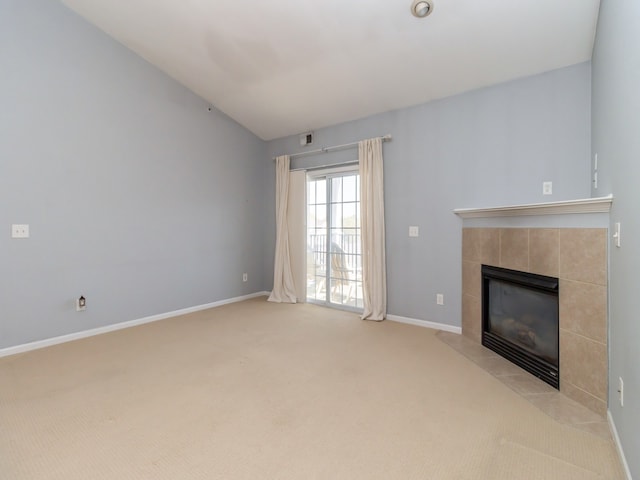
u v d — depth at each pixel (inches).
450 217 136.7
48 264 120.6
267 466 59.1
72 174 126.3
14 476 56.3
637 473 51.3
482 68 118.2
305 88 150.5
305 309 175.5
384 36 112.7
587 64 106.1
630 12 55.5
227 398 83.0
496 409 78.2
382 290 153.9
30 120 115.8
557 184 111.7
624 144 60.8
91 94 131.0
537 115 115.3
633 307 55.2
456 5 95.7
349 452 62.9
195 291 171.3
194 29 126.1
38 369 99.7
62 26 122.6
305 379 93.7
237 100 170.2
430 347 119.3
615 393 67.9
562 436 67.9
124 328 141.3
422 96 139.6
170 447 64.3
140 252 147.9
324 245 185.9
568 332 84.8
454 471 57.9
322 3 104.7
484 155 127.2
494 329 118.3
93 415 75.2
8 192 111.6
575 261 83.3
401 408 78.5
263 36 123.1
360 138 165.3
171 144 159.0
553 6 90.8
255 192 204.1
